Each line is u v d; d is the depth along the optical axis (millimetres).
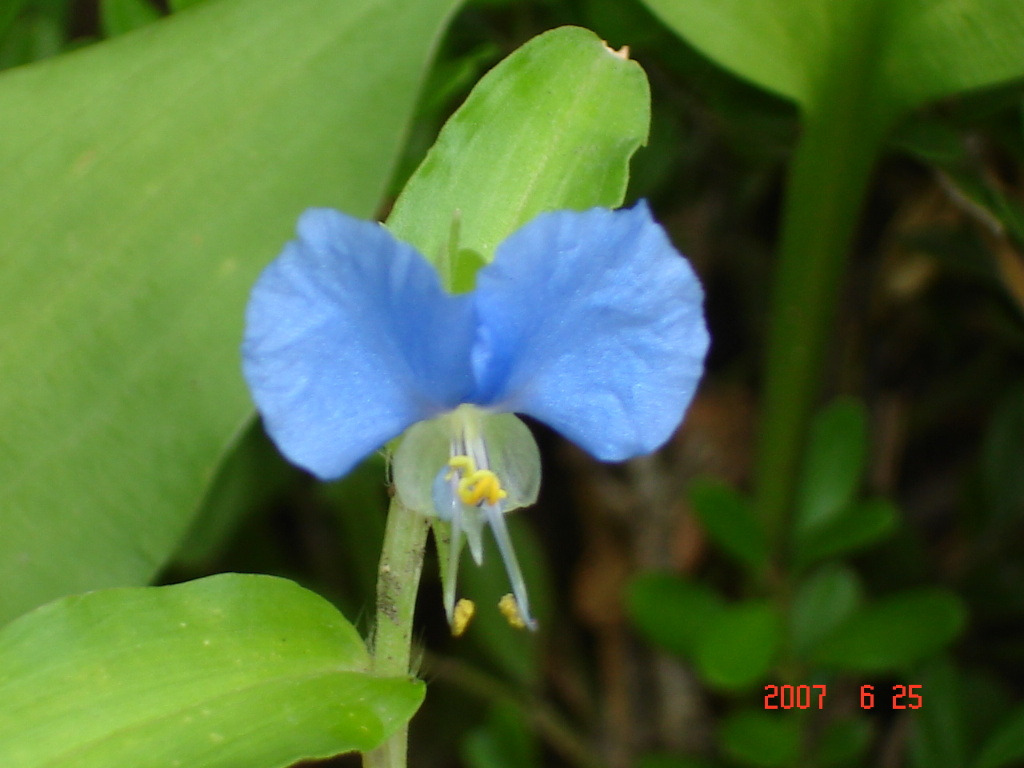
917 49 101
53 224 84
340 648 74
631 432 71
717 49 104
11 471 81
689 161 139
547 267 65
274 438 65
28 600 79
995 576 144
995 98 116
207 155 84
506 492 74
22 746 67
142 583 81
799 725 118
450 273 68
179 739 68
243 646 72
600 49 81
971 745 132
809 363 123
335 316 63
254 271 82
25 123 87
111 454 81
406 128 83
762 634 114
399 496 72
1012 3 96
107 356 82
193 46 87
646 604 124
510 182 78
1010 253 126
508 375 70
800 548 122
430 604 147
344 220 61
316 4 87
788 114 126
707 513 122
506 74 80
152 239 83
